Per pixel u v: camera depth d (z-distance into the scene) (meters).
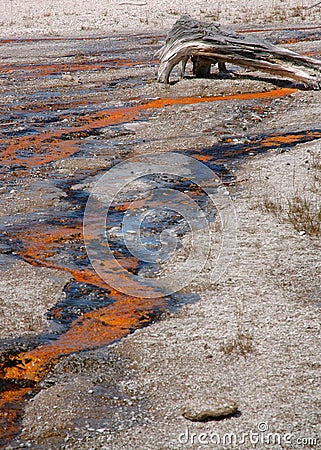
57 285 7.98
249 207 10.07
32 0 42.78
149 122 15.68
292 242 8.80
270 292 7.56
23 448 5.29
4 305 7.49
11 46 29.94
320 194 10.44
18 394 6.03
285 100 17.34
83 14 38.44
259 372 6.11
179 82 19.39
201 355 6.43
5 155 13.48
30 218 10.14
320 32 30.56
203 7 39.91
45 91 19.64
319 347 6.46
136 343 6.71
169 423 5.50
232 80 19.47
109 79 21.12
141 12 38.59
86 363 6.43
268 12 38.12
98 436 5.38
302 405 5.63
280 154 12.72
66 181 11.84
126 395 5.93
